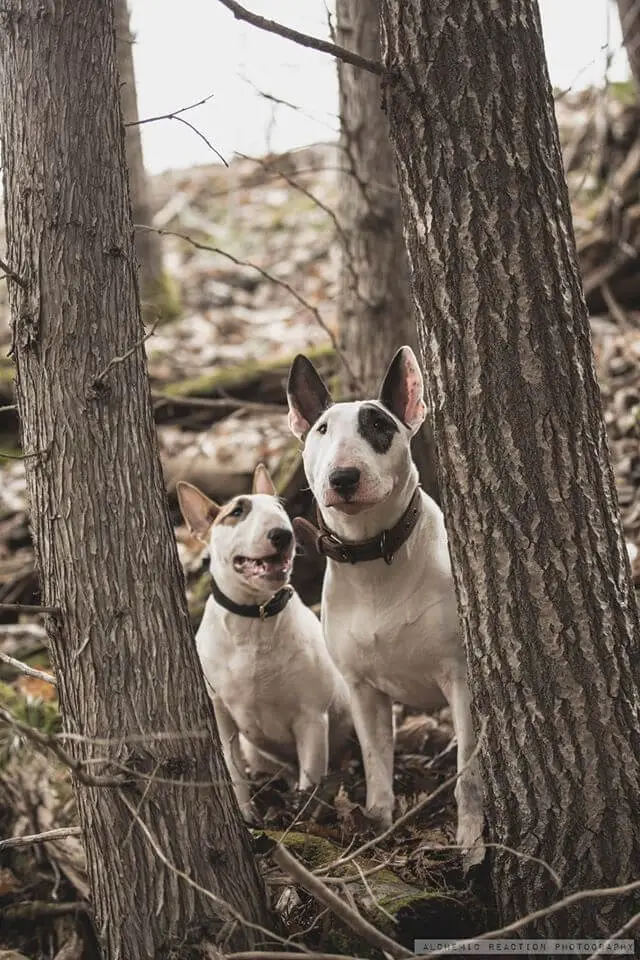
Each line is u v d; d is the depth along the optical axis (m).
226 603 4.24
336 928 3.30
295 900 3.46
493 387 3.32
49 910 4.58
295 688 4.34
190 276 10.29
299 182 11.83
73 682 3.24
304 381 4.04
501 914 3.39
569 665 3.27
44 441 3.28
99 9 3.36
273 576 4.00
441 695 4.20
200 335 9.10
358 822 4.05
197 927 3.09
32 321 3.27
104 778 3.11
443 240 3.35
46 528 3.29
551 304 3.31
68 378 3.26
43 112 3.29
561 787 3.27
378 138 5.88
